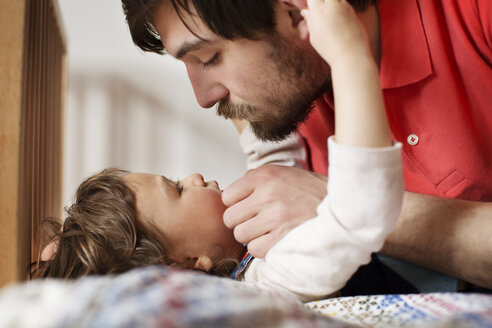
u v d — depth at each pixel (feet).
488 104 3.29
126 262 3.16
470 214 2.76
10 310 1.47
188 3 2.59
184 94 7.20
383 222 2.29
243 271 3.30
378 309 2.18
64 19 6.89
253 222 2.95
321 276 2.49
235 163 7.36
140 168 7.18
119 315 1.33
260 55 2.79
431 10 3.29
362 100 2.26
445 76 3.30
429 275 2.86
